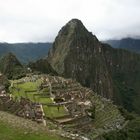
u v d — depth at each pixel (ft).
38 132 220.84
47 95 395.96
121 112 464.24
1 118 236.22
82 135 263.08
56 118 285.23
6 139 194.49
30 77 604.90
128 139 336.49
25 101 320.70
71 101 372.17
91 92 549.95
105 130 322.34
